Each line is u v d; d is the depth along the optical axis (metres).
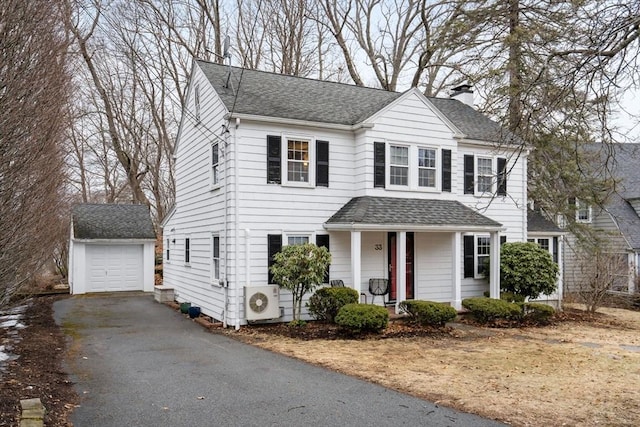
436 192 14.73
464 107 18.78
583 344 10.68
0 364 7.79
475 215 14.43
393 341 10.52
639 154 21.47
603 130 6.54
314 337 10.91
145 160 30.20
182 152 17.62
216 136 13.44
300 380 7.41
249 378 7.52
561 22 8.41
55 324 12.80
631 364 8.73
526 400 6.51
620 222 22.88
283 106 13.56
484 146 16.19
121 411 5.96
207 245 14.25
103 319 13.84
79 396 6.55
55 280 23.56
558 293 16.69
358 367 8.23
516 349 9.95
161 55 26.98
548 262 14.66
